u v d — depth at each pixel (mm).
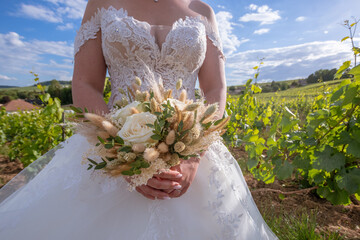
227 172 1375
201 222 1187
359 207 2609
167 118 983
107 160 1006
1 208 1252
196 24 1494
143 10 1472
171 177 1011
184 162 1124
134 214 1146
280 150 2854
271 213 2406
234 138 4305
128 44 1342
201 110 1087
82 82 1361
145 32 1380
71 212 1169
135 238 1105
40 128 4781
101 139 955
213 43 1565
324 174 2480
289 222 2168
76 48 1405
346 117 2197
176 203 1173
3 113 8664
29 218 1177
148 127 947
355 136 2145
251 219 1388
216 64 1543
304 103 12914
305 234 1923
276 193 2941
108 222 1143
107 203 1163
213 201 1235
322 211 2506
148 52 1375
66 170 1265
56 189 1221
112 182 1179
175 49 1392
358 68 1855
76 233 1140
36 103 4758
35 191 1241
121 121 1016
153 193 1040
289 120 2473
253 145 2887
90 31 1397
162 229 1091
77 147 1328
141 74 1384
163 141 1002
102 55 1454
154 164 934
